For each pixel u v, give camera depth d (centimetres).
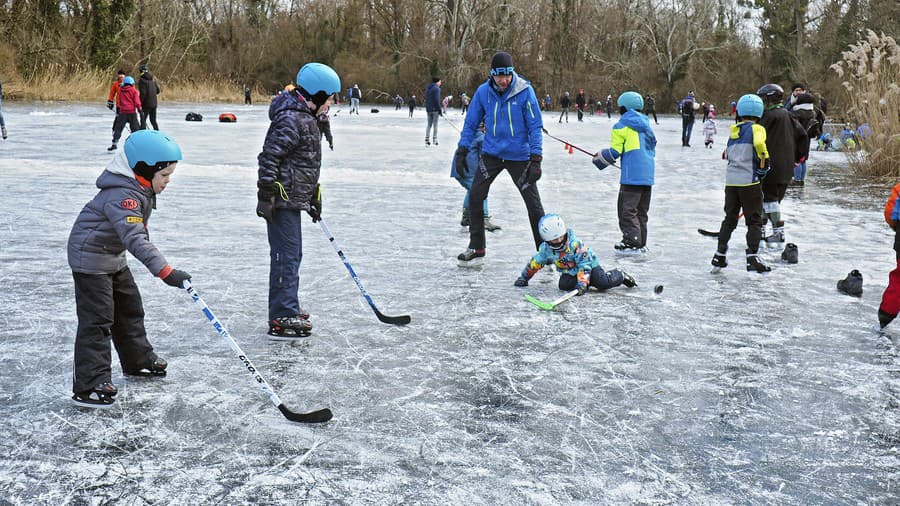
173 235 745
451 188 1126
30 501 271
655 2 6331
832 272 657
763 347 457
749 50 6384
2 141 1611
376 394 375
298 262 464
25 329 465
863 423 350
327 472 295
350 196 1028
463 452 313
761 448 323
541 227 559
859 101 1440
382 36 6562
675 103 6209
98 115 2595
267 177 439
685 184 1263
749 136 634
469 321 501
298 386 384
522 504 272
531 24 6538
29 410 351
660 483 290
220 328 344
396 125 2945
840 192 1199
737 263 688
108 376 362
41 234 729
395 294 562
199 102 4872
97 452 310
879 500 280
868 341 472
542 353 441
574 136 2472
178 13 5381
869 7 4950
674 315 522
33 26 3988
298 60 6588
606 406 365
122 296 381
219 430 332
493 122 635
